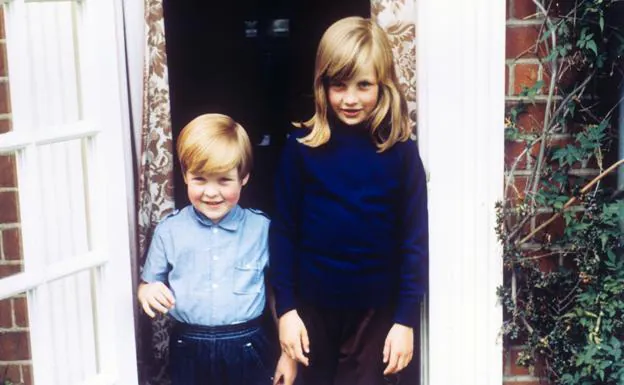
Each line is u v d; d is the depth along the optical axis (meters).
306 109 4.48
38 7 2.51
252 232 2.61
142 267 2.85
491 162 2.54
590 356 2.54
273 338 3.27
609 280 2.55
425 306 2.67
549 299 2.62
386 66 2.42
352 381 2.63
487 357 2.63
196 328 2.58
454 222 2.57
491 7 2.46
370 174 2.46
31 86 2.36
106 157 2.46
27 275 2.28
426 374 2.70
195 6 4.38
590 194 2.54
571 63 2.50
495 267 2.59
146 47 2.74
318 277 2.52
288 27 4.52
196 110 4.48
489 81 2.49
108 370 2.55
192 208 2.62
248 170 2.59
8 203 2.74
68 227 2.57
